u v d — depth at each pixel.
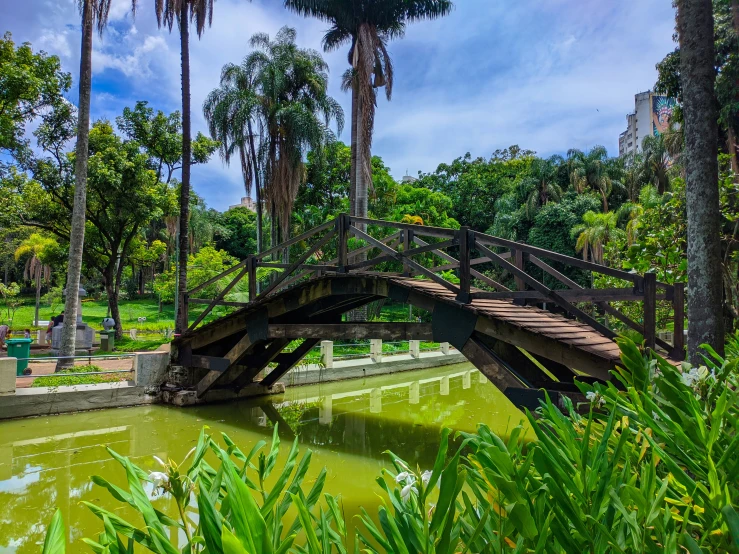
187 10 15.38
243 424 9.31
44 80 14.19
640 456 1.59
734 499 1.36
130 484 1.24
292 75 21.28
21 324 25.92
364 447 7.87
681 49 3.83
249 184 21.22
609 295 5.71
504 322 6.33
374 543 4.20
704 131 3.66
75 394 9.61
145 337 21.47
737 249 7.16
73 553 4.42
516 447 1.49
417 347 17.11
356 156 19.58
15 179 15.17
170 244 36.78
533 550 1.19
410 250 7.27
